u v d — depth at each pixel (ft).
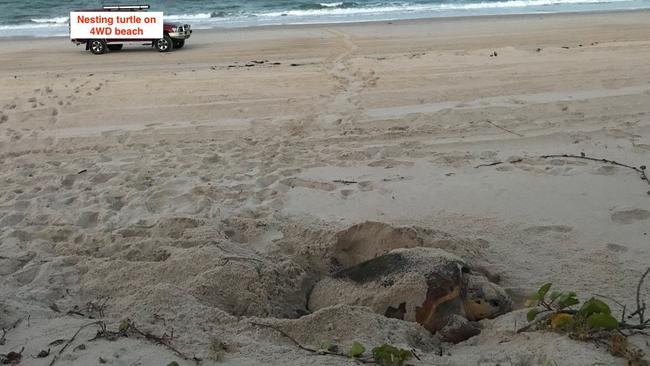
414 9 103.76
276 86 36.35
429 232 16.75
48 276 15.03
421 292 12.96
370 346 11.27
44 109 33.27
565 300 12.01
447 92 33.83
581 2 106.01
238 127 29.86
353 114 31.09
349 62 43.01
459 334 12.45
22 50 65.51
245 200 20.99
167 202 21.04
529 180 21.75
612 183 20.98
